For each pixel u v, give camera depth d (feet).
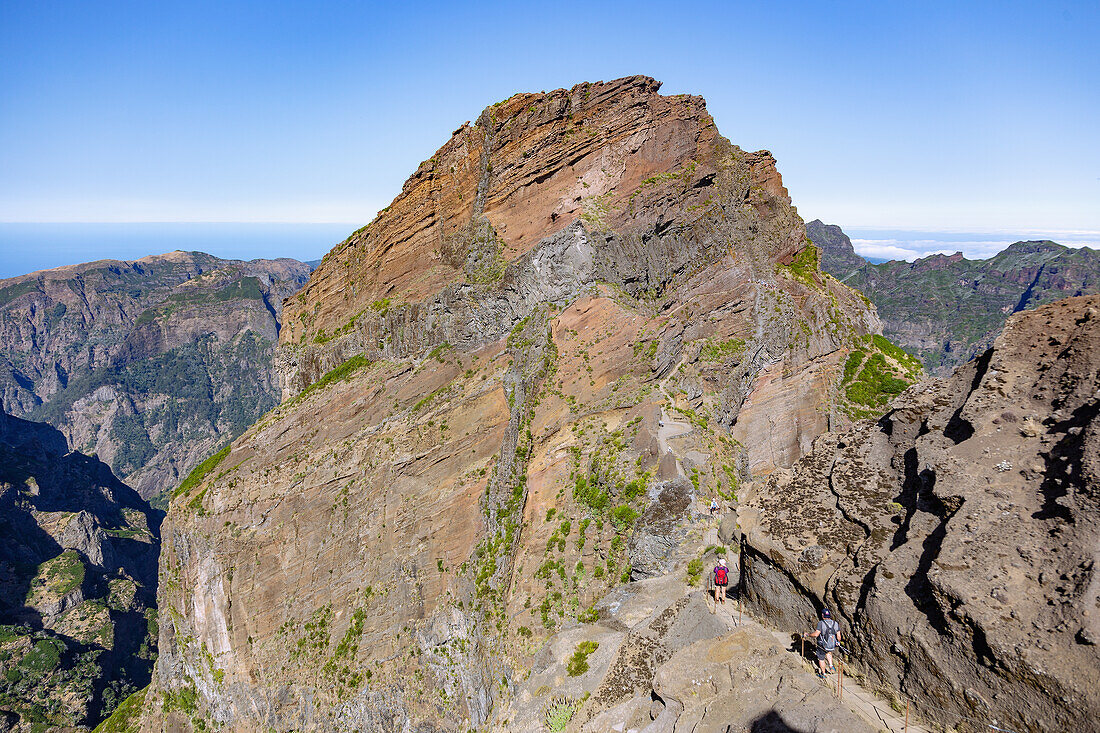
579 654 111.45
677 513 142.00
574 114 250.37
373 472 236.22
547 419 204.23
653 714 80.74
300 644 235.81
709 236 240.94
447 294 251.39
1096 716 47.67
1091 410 61.67
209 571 261.03
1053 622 52.75
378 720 205.77
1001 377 72.02
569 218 235.81
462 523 207.72
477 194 263.08
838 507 81.66
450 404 230.48
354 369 272.51
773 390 232.32
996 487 64.03
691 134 250.57
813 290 253.65
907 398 81.82
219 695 255.50
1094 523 54.75
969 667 56.44
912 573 65.16
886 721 61.57
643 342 202.18
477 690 174.40
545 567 168.25
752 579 87.20
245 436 274.16
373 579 224.53
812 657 73.97
